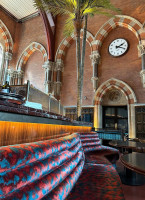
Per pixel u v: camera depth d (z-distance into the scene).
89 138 3.29
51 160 0.89
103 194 1.19
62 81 12.12
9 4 13.32
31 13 14.44
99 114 10.13
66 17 12.91
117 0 10.88
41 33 13.66
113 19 10.60
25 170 0.66
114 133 7.41
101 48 11.14
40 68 13.20
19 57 13.91
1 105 0.82
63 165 1.08
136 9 10.07
